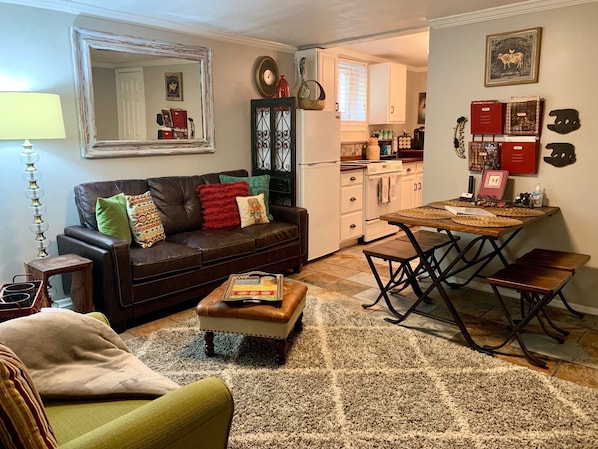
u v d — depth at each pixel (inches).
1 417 37.4
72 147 132.6
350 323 120.0
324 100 179.3
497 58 135.6
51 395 57.0
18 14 118.4
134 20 140.3
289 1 125.6
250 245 143.4
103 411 55.1
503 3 128.0
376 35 170.4
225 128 173.8
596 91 120.4
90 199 129.4
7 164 121.0
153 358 101.4
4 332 59.4
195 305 135.0
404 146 269.6
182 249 127.0
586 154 123.9
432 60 150.3
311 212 176.1
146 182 145.5
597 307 127.1
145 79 146.7
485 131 139.8
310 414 80.7
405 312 128.7
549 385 89.7
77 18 129.6
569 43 122.9
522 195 131.8
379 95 244.5
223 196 154.5
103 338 66.3
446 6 130.9
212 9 133.2
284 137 172.7
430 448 71.9
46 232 129.6
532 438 74.2
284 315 94.6
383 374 94.2
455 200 141.2
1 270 122.8
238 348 106.1
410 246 131.1
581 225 127.2
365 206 210.1
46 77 125.2
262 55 183.9
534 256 119.3
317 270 171.0
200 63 161.3
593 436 74.6
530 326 119.8
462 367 97.0
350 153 241.6
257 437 74.4
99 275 111.9
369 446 72.3
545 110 129.0
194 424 45.6
